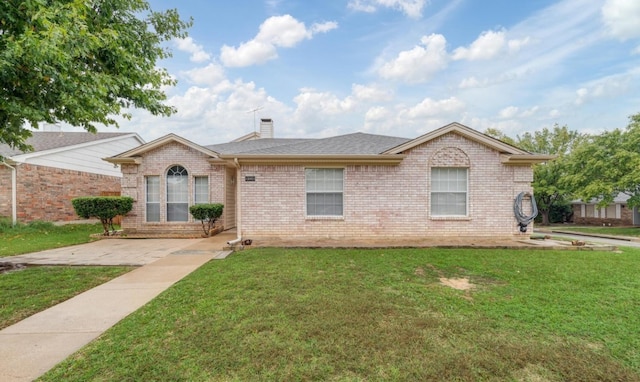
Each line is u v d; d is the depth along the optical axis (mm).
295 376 2746
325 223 10352
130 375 2744
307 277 5887
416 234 10352
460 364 2949
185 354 3104
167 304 4500
